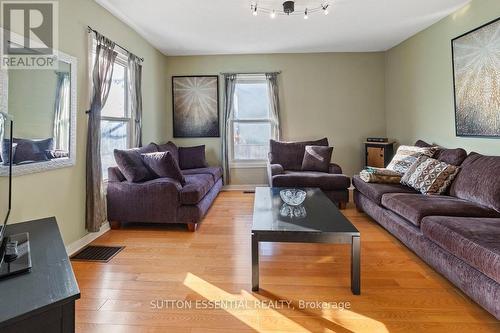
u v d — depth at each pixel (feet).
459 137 11.30
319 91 17.48
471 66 10.55
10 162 4.77
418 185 10.03
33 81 7.25
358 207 12.68
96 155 9.61
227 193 16.87
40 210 7.52
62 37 8.29
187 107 17.65
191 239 9.75
